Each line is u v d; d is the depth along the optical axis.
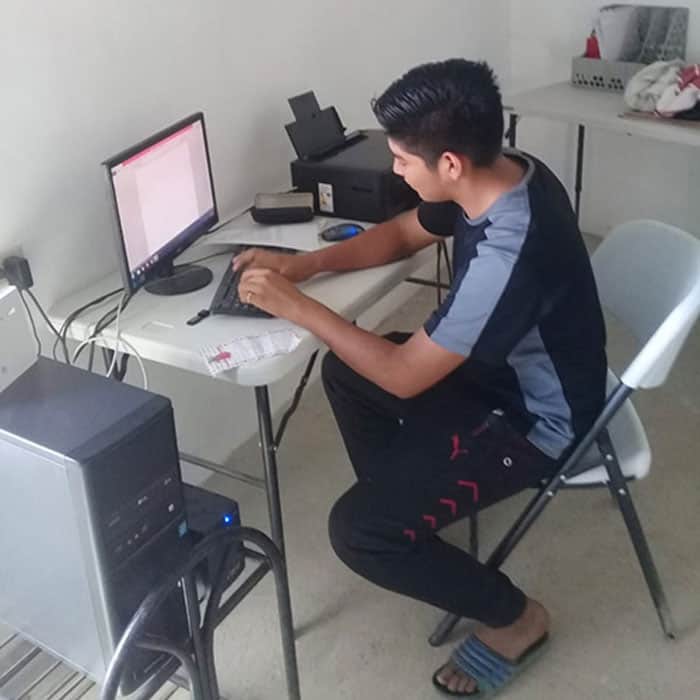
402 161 1.56
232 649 1.96
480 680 1.82
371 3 2.73
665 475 2.37
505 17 3.57
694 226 3.49
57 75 1.81
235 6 2.21
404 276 1.93
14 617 1.47
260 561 1.50
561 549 2.16
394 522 1.68
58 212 1.88
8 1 1.69
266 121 2.39
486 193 1.55
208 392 2.42
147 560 1.33
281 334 1.65
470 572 1.72
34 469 1.24
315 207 2.16
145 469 1.28
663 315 1.75
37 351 1.57
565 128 3.63
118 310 1.74
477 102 1.45
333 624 2.01
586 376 1.66
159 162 1.76
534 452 1.68
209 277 1.89
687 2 3.09
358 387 1.95
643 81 2.81
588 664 1.88
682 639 1.92
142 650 1.34
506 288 1.49
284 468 2.49
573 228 1.60
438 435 1.72
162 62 2.04
